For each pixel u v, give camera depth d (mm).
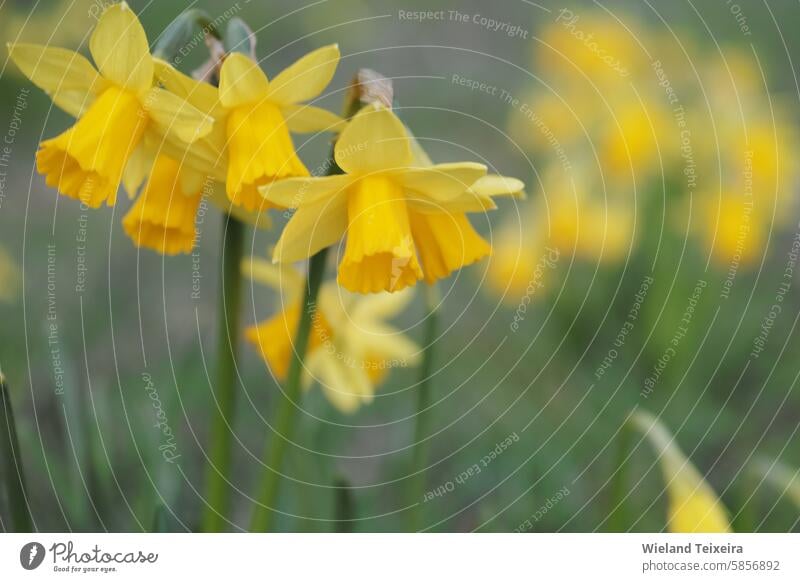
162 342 858
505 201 1046
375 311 669
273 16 1327
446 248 574
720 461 742
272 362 635
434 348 616
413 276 574
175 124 558
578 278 844
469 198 563
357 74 567
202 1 1275
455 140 1191
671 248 828
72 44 1131
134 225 578
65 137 564
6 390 564
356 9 1358
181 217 575
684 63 1093
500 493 710
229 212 580
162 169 574
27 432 660
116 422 713
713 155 904
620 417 746
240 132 560
